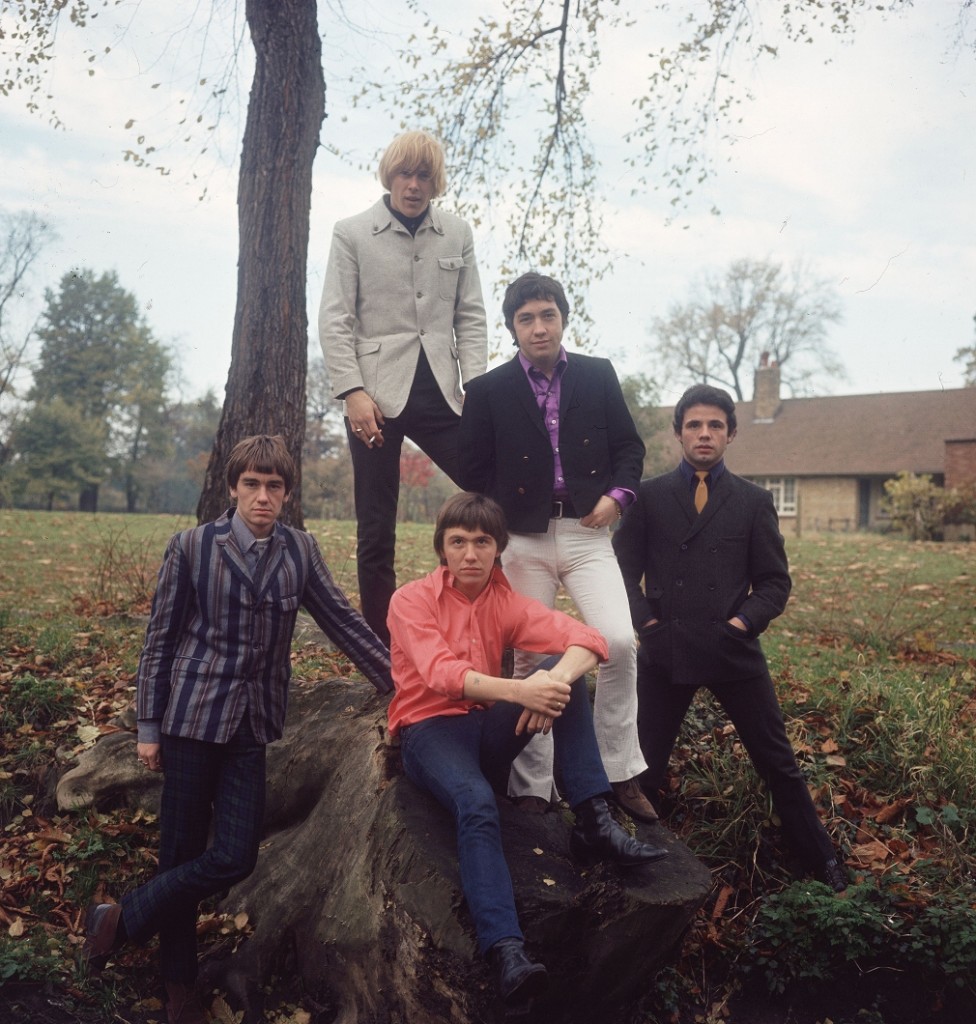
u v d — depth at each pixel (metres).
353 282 3.89
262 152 6.26
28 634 5.90
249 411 6.22
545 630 2.95
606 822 2.78
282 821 3.81
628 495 3.25
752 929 3.54
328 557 10.77
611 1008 2.92
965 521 22.41
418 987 2.65
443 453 3.94
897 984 3.36
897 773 4.28
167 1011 3.08
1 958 3.09
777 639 7.11
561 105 9.35
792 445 34.91
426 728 2.87
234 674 2.97
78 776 4.03
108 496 50.59
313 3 6.35
